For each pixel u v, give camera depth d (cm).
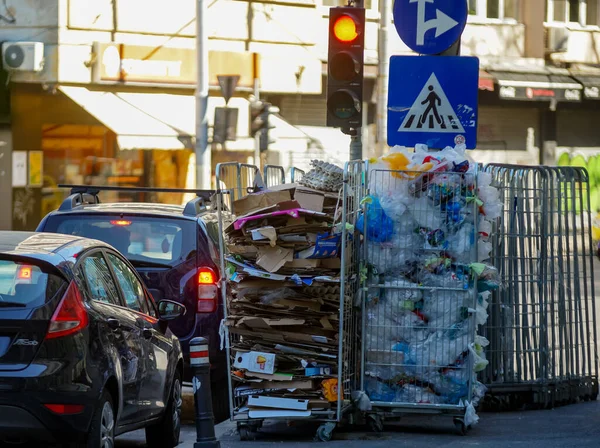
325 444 2336
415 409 2464
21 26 6912
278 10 7750
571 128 9875
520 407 2889
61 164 7038
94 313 1925
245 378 2411
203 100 6938
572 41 9731
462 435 2448
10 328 1792
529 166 2842
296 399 2389
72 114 7012
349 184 2400
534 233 2853
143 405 2162
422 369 2461
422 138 2736
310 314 2384
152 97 7250
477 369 2464
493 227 2795
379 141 7025
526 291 2852
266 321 2372
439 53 2756
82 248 2048
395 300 2458
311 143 7988
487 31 9194
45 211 7012
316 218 2362
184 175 7456
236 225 2369
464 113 2723
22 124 6944
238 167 2712
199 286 2822
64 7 6875
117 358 1983
